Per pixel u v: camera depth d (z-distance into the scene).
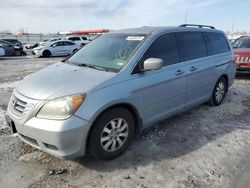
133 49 3.95
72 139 3.08
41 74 3.88
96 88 3.27
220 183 3.15
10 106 3.54
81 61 4.26
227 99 6.59
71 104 3.07
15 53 24.19
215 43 5.70
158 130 4.60
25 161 3.57
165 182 3.15
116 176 3.26
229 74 6.12
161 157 3.71
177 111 4.62
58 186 3.07
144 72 3.83
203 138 4.33
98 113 3.22
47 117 3.08
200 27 5.47
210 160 3.65
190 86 4.77
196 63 4.89
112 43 4.36
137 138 4.27
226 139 4.31
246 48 9.33
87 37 29.12
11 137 4.29
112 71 3.64
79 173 3.32
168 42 4.40
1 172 3.32
